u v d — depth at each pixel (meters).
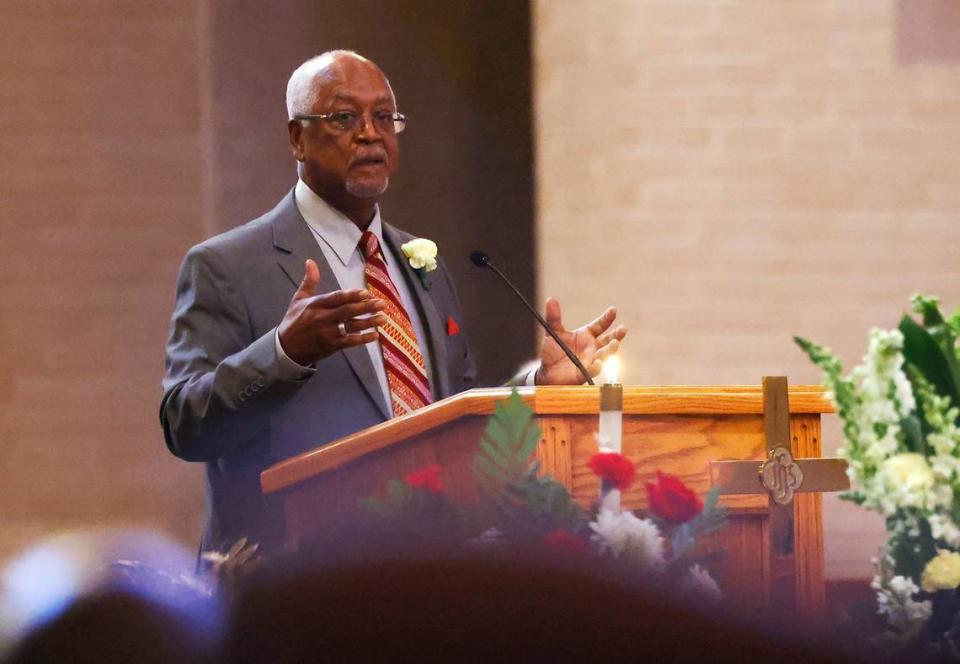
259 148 16.83
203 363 9.12
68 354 16.11
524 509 5.10
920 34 16.83
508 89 17.42
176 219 16.12
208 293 9.33
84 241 16.08
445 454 6.79
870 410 4.93
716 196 16.94
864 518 15.77
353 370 9.34
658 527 5.33
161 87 16.06
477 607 4.82
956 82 16.81
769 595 6.57
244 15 16.88
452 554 4.88
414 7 17.41
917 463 4.77
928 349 4.97
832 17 16.84
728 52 16.89
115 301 16.11
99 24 15.99
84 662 4.64
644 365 16.94
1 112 16.00
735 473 6.61
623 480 5.33
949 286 16.89
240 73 16.83
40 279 16.08
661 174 16.92
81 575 4.80
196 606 4.82
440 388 9.99
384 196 17.52
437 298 10.48
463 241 17.45
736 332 16.92
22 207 16.03
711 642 4.82
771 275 16.92
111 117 16.05
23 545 15.89
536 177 17.11
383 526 5.05
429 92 17.48
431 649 4.80
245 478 9.14
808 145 16.92
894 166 16.91
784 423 6.69
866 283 16.92
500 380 17.34
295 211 9.89
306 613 4.84
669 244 16.97
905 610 4.86
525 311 17.31
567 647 4.78
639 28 16.91
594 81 16.98
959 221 16.89
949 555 4.78
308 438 9.14
